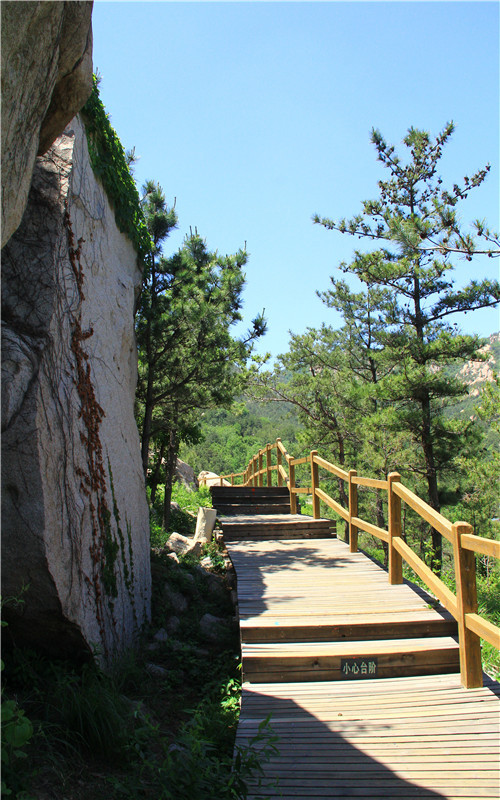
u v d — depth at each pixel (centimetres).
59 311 466
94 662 467
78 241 520
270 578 677
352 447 2359
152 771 338
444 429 1625
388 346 1700
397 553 639
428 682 451
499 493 1692
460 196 1555
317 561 761
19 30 284
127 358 716
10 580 415
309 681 464
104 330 599
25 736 279
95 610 496
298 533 953
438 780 324
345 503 2266
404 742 363
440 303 1647
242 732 379
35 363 425
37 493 408
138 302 870
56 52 329
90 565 496
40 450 412
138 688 500
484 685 442
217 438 7369
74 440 481
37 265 457
